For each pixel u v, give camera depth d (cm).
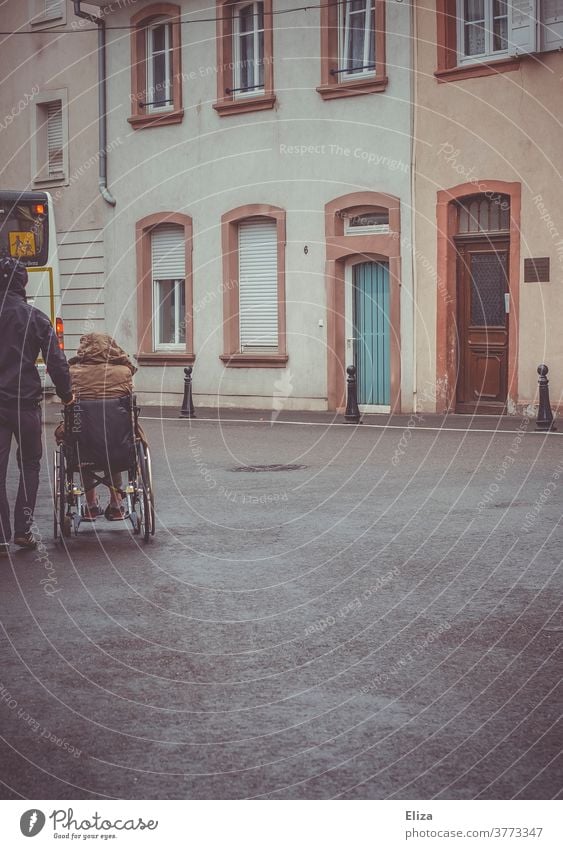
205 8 2511
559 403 2017
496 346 2125
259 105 2417
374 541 944
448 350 2180
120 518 1012
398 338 2238
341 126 2298
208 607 730
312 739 490
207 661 609
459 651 622
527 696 544
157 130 2625
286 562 868
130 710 531
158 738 493
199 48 2530
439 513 1071
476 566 838
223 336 2522
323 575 821
